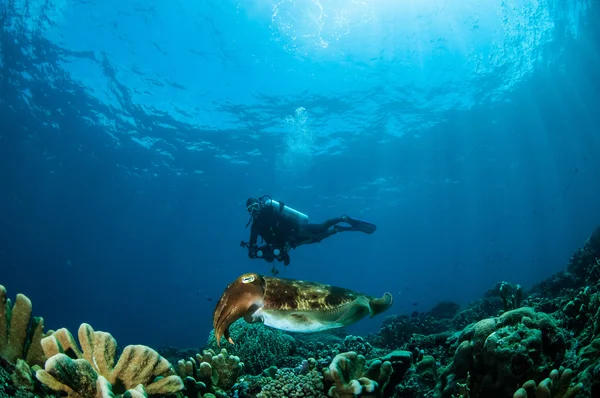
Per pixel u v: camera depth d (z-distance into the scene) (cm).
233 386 354
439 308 1202
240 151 3158
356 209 5016
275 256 888
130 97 2464
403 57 2311
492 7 2033
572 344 329
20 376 170
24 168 3247
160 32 2061
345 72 2380
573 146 4062
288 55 2239
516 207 6431
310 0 1888
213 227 5225
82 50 2112
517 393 214
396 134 3180
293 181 3819
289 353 631
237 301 200
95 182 3559
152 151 3073
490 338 265
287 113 2708
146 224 4853
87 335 232
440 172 4144
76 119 2645
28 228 4641
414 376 372
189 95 2484
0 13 1856
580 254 955
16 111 2528
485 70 2531
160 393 228
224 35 2095
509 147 3900
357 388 250
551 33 2286
